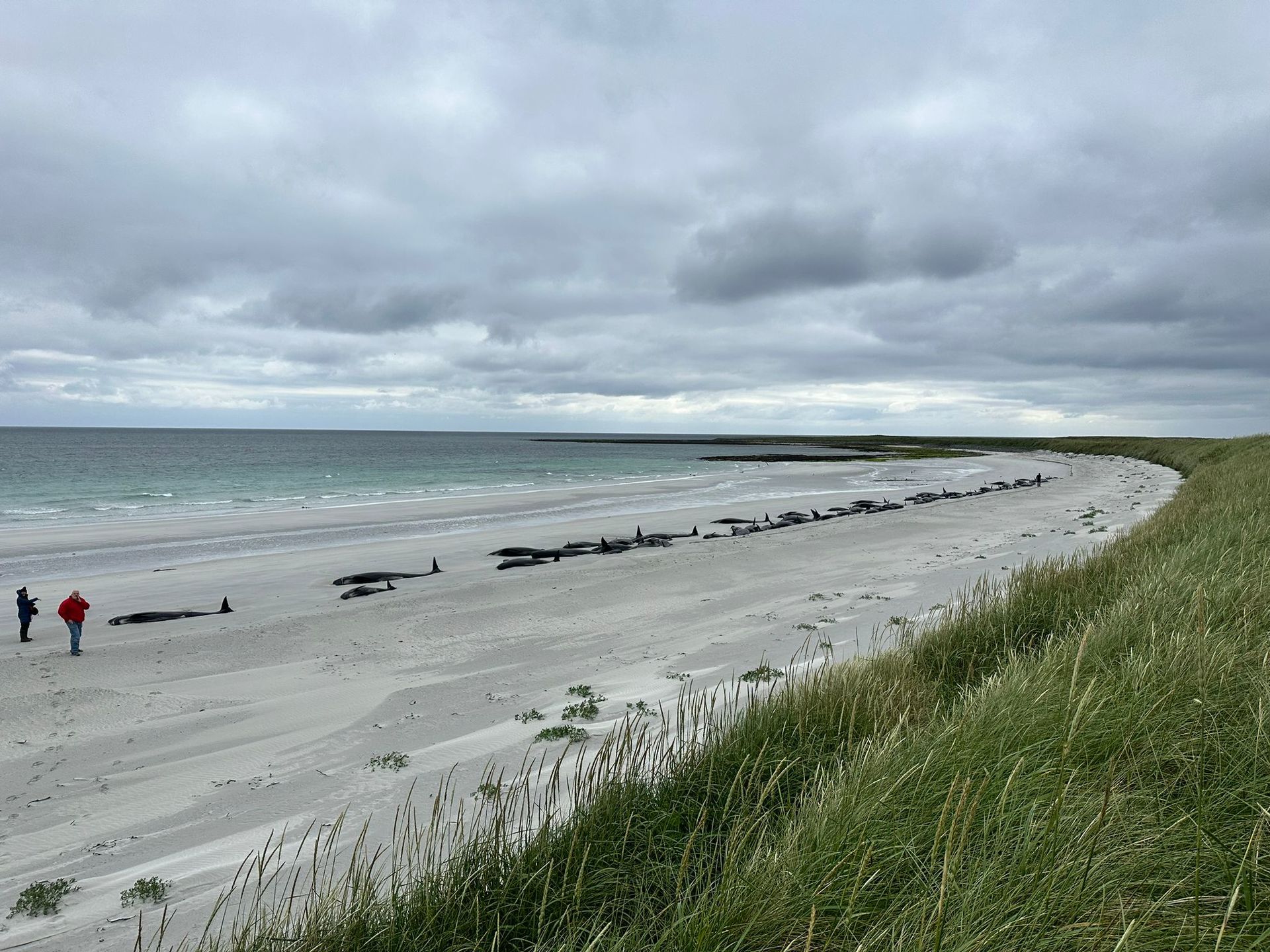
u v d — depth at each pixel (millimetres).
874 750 4207
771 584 16828
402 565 21328
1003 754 3885
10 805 6941
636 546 24344
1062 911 2598
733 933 2881
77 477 55750
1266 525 10367
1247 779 3336
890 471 69812
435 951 3334
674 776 4832
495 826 3977
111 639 13281
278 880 5250
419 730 8492
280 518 32281
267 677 10875
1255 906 2473
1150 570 8836
